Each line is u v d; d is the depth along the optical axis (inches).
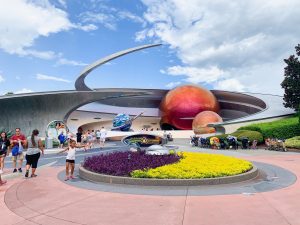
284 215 239.6
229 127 1437.0
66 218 239.8
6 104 1565.0
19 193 334.3
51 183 392.2
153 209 261.0
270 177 423.2
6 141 450.6
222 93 2245.3
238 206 268.1
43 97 1733.5
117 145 1207.6
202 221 227.0
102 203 283.3
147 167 402.3
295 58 1409.9
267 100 1802.4
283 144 900.0
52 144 1080.8
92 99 1959.9
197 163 439.5
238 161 474.3
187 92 2092.8
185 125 2073.1
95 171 421.1
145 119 2493.8
